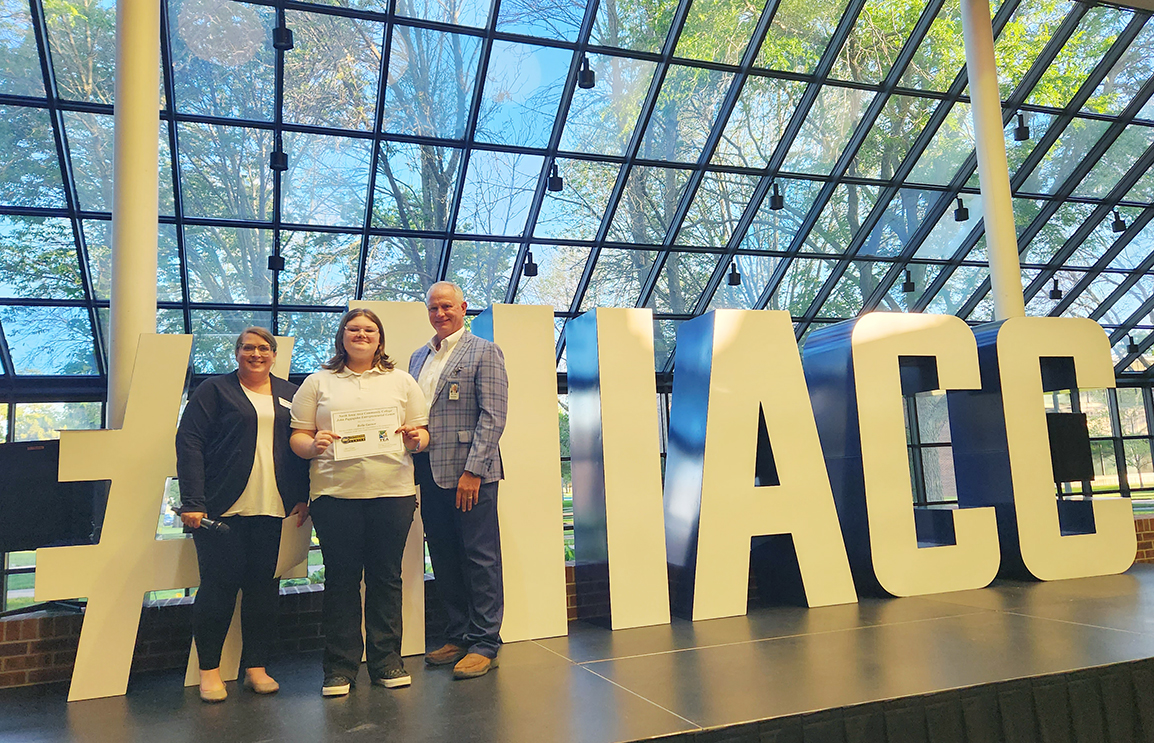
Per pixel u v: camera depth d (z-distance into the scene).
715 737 2.26
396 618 2.90
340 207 7.99
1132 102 9.22
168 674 3.27
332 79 6.98
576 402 4.38
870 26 7.65
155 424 3.13
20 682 3.15
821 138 8.66
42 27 6.09
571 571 4.20
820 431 4.93
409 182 7.93
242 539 2.85
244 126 7.13
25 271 7.55
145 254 4.13
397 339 3.68
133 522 3.05
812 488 4.31
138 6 4.25
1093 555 4.83
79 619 3.28
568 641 3.56
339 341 2.98
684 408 4.45
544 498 3.81
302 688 2.89
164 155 7.13
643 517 3.99
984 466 5.00
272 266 8.15
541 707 2.52
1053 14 8.04
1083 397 13.60
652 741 2.20
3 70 6.24
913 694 2.52
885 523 4.43
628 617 3.87
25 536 3.33
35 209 7.17
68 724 2.56
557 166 8.10
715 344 4.25
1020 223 10.50
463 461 3.10
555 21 7.01
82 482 3.48
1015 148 9.49
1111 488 13.34
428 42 6.92
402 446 2.90
